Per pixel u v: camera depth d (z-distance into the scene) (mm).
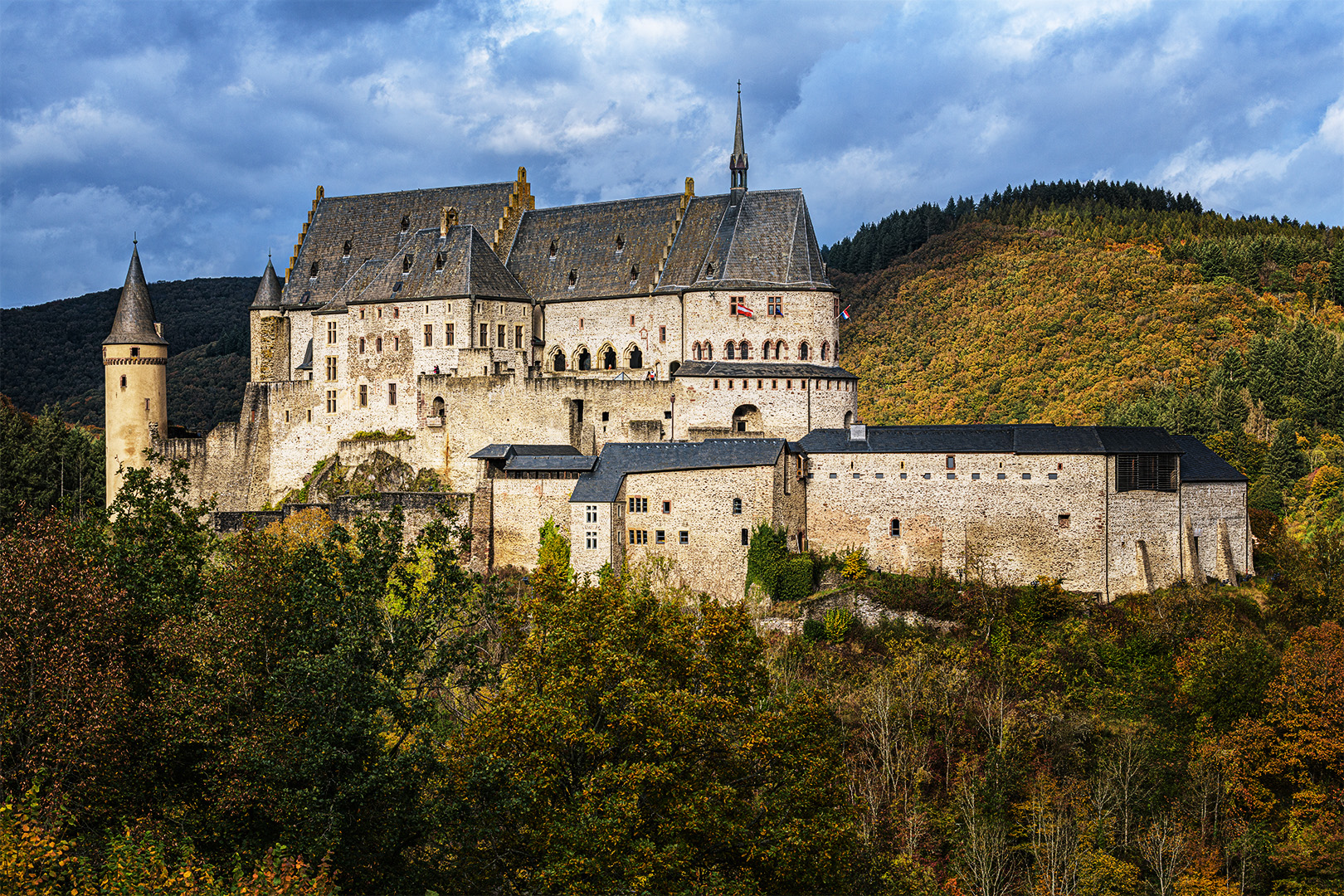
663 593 104500
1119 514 105188
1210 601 104625
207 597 56031
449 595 59938
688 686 60719
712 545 106188
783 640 101938
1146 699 96688
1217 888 82188
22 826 46094
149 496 64750
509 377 130000
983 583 105125
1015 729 91312
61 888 47688
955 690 95375
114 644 55344
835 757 59281
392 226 157250
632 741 56531
